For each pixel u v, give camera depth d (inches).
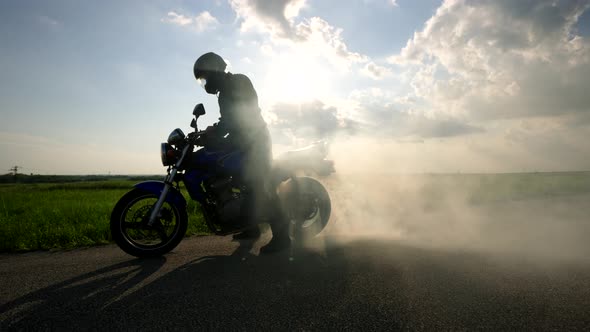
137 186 130.1
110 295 86.7
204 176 134.5
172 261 120.5
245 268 106.7
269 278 95.7
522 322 66.7
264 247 129.5
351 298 79.7
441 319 68.4
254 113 136.3
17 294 89.5
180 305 78.3
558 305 74.3
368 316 70.2
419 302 76.8
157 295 85.2
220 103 136.9
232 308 75.6
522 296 79.4
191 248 141.1
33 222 225.0
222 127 134.6
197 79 140.2
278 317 70.5
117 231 127.0
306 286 88.3
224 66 140.5
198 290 87.7
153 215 128.2
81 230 177.0
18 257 136.6
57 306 80.4
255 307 75.8
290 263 111.2
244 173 132.9
